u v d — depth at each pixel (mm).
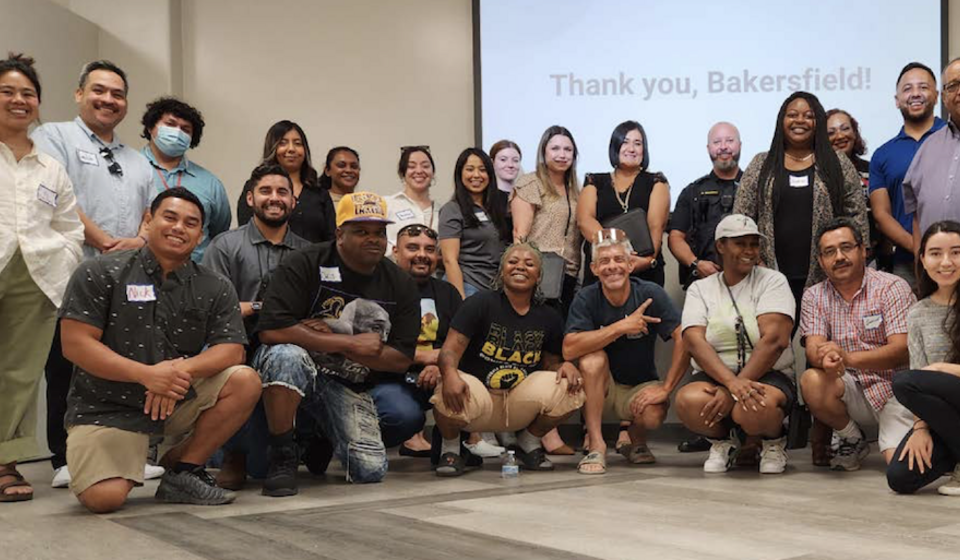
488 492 2943
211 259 3396
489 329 3449
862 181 4406
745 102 5152
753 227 3400
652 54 5203
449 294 3877
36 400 2990
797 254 3736
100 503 2617
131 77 5453
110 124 3488
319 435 3439
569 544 2109
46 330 2982
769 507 2602
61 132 3393
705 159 5176
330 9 5477
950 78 3471
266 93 5496
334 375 3248
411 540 2172
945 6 4996
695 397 3344
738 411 3275
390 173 5449
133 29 5453
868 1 5066
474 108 5309
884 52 5066
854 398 3305
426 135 5434
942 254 2883
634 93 5219
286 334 3061
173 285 2766
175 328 2764
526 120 5281
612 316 3643
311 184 4133
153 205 2736
